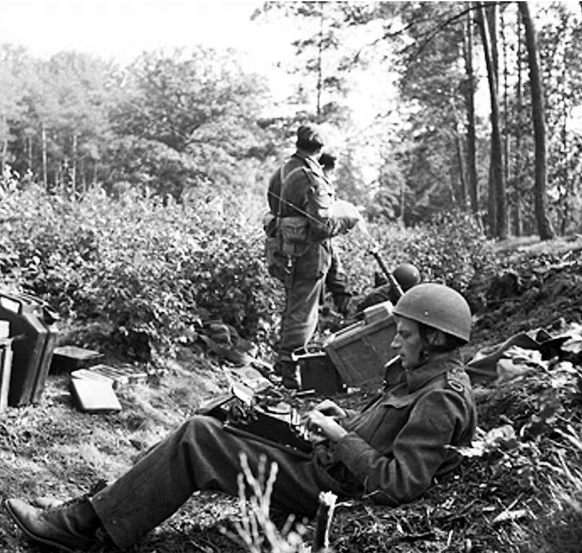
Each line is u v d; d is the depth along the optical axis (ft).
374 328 24.44
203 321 34.40
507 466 13.00
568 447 13.16
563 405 14.43
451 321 13.06
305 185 27.55
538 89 84.64
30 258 34.86
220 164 188.34
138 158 194.59
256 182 191.93
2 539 14.34
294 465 13.53
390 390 13.78
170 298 29.58
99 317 30.83
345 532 12.58
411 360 13.26
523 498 12.50
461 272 51.06
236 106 198.49
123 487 13.52
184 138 198.80
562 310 30.66
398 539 12.20
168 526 15.11
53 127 266.36
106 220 37.76
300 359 25.79
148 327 28.55
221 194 48.91
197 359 31.37
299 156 28.09
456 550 11.68
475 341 30.58
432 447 12.73
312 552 9.29
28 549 14.12
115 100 273.75
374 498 13.07
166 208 43.93
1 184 37.37
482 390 18.58
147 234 34.53
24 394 21.85
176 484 13.48
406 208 237.04
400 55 98.84
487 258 53.88
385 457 12.92
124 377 26.32
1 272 32.99
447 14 100.27
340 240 46.42
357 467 12.93
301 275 27.96
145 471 13.51
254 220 41.14
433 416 12.78
